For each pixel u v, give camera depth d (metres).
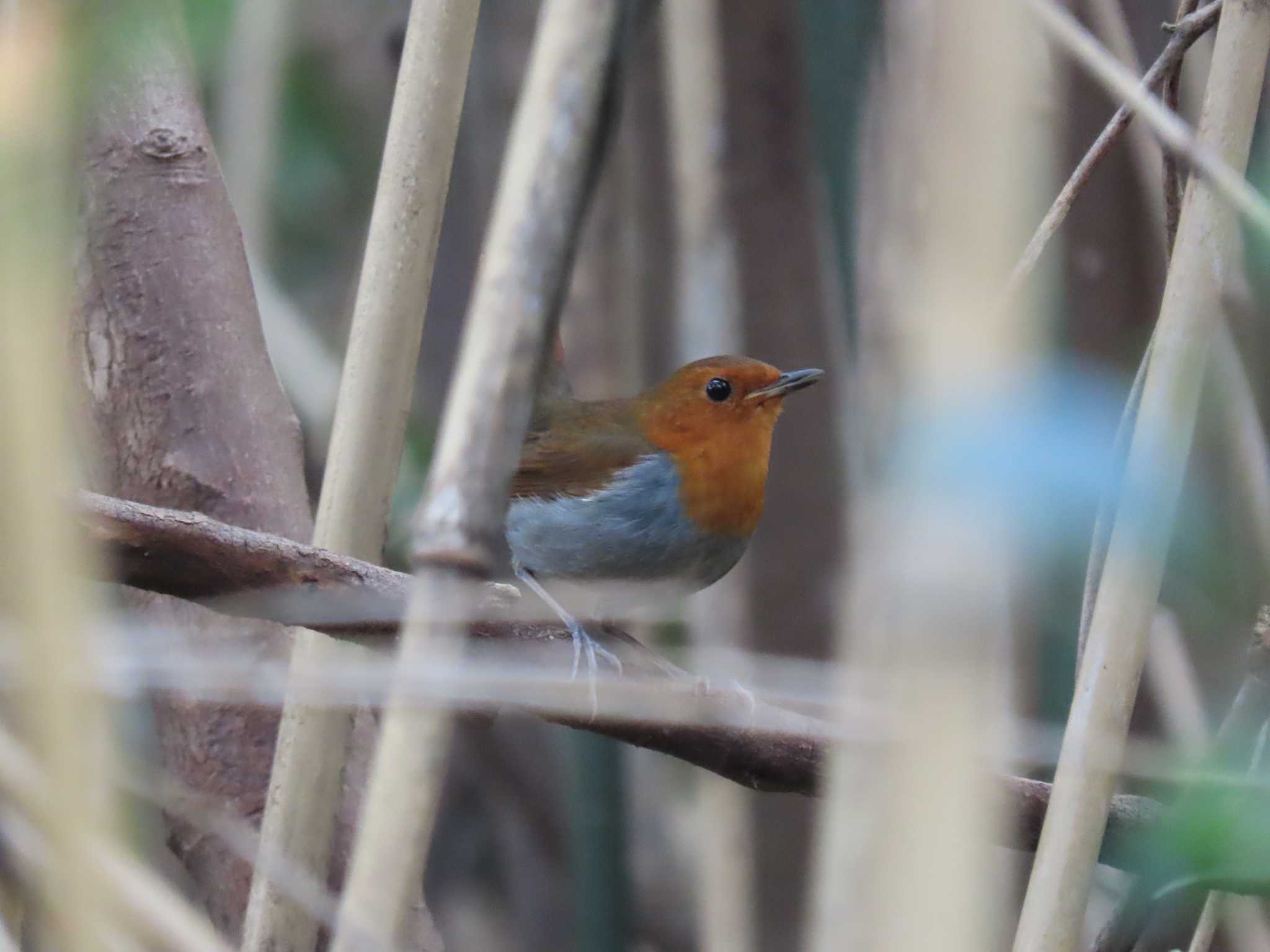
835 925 1.11
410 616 1.40
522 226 1.38
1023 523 1.04
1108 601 1.99
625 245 4.52
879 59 1.41
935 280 1.06
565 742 3.83
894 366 1.08
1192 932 2.73
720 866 2.52
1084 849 1.94
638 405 4.39
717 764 2.62
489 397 1.38
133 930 1.56
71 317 3.22
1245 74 2.04
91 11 0.99
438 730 1.46
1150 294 3.41
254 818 3.05
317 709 2.32
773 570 4.06
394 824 1.47
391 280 2.45
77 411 3.25
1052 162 1.28
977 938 1.02
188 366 3.23
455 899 5.34
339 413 2.49
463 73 2.44
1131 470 2.01
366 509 2.47
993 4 1.13
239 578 2.41
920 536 1.04
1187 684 2.73
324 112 5.50
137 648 1.82
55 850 1.24
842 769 1.14
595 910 3.68
